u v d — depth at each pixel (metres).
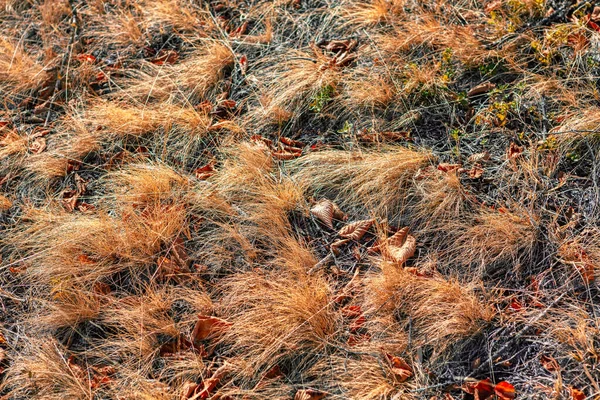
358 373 2.95
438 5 4.27
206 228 3.61
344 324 3.12
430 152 3.60
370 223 3.44
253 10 4.71
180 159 3.99
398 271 3.16
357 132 3.84
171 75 4.43
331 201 3.60
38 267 3.60
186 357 3.13
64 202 3.92
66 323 3.36
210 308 3.26
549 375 2.80
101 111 4.23
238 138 4.00
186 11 4.71
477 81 3.90
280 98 4.05
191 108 4.12
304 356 3.06
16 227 3.83
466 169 3.51
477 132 3.67
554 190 3.36
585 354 2.79
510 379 2.84
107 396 3.07
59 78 4.56
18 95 4.62
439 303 3.05
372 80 3.98
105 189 3.95
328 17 4.50
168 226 3.53
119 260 3.52
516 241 3.20
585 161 3.42
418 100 3.89
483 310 3.00
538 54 3.80
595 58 3.67
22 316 3.47
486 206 3.37
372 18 4.35
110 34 4.83
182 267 3.45
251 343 3.10
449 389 2.86
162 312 3.29
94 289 3.46
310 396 2.92
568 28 3.81
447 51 3.88
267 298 3.19
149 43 4.73
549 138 3.44
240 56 4.42
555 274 3.10
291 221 3.58
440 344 2.98
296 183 3.63
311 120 4.02
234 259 3.45
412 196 3.48
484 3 4.26
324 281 3.24
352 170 3.60
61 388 3.13
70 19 5.06
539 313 2.97
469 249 3.24
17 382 3.19
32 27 5.14
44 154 4.15
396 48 4.12
